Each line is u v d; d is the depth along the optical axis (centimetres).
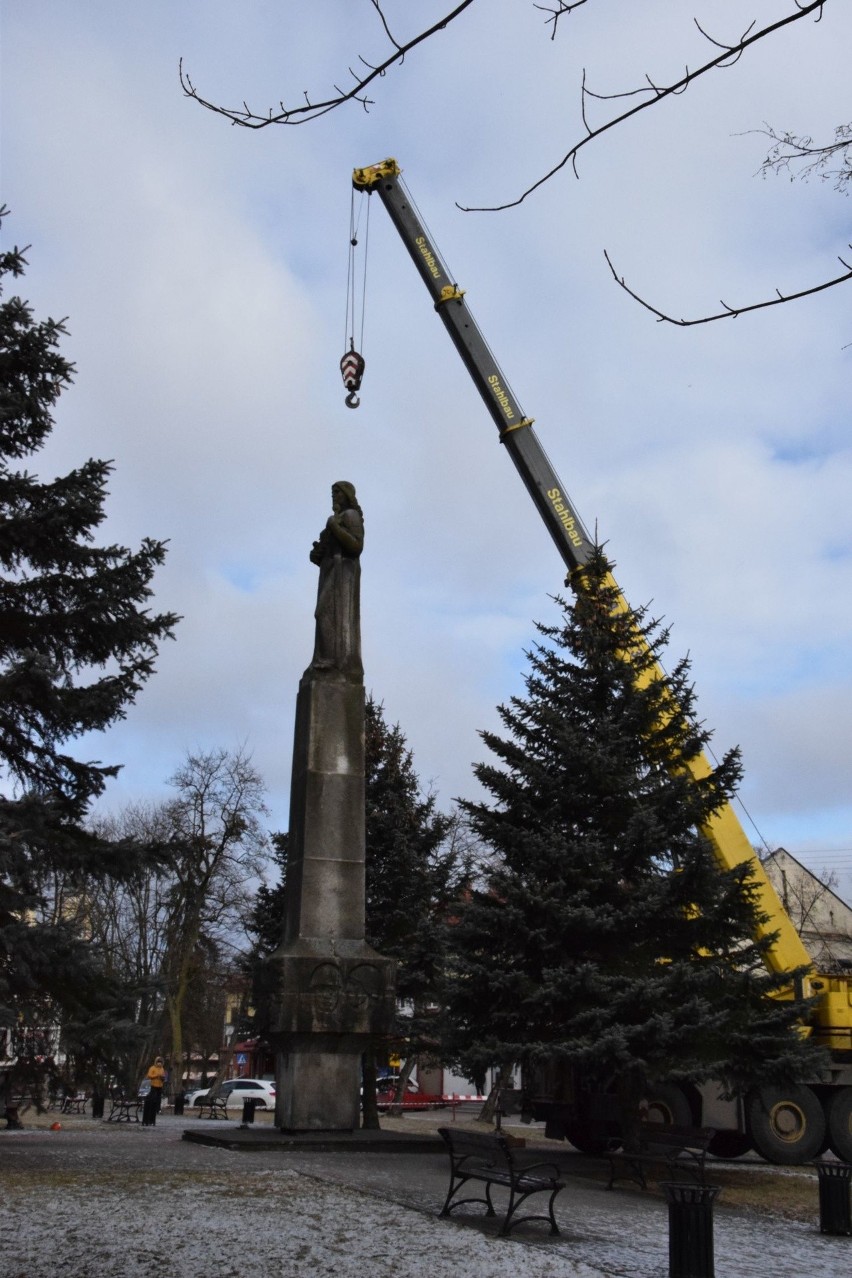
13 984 1334
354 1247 937
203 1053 5800
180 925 4206
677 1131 1467
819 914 6044
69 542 1504
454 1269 877
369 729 2570
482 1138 1112
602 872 1700
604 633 1917
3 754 1544
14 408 1462
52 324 1512
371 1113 2391
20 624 1519
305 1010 1772
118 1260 836
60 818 1505
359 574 2059
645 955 1727
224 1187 1226
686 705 1859
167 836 4150
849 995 2131
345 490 2117
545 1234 1087
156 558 1550
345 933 1859
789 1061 1578
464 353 2639
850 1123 2117
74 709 1475
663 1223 1199
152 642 1555
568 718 1875
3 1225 947
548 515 2458
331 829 1898
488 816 1820
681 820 1780
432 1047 2439
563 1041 1591
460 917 1819
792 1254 1103
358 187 2830
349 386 2512
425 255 2728
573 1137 2183
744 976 1655
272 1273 822
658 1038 1531
